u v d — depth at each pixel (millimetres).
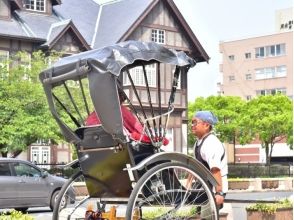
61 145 35000
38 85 26500
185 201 6664
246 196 28344
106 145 6660
